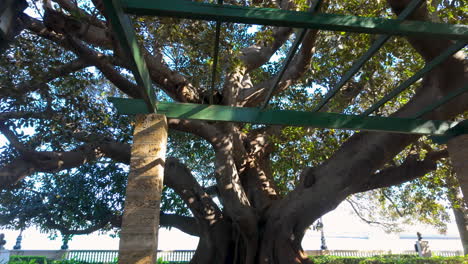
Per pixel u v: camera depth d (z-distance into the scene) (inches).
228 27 238.7
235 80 313.6
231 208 294.4
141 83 143.2
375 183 343.0
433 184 447.5
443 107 219.9
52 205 416.2
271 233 306.5
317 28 125.7
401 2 163.3
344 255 848.3
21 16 158.2
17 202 409.7
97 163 439.2
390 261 534.9
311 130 413.4
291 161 445.4
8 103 292.0
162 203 441.1
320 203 287.9
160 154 158.9
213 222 333.7
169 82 284.8
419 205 549.0
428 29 128.9
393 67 374.0
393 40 291.1
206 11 117.3
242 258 324.5
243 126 433.4
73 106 315.0
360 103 458.3
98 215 419.5
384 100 179.3
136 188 151.3
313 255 806.5
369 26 125.3
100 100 440.1
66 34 235.6
